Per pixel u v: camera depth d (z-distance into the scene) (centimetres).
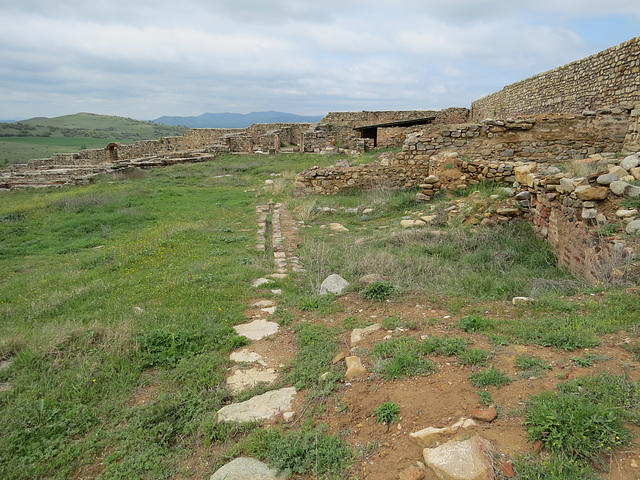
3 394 380
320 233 1065
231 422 338
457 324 446
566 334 370
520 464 228
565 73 1723
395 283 619
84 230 1198
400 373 348
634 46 1273
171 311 570
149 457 314
